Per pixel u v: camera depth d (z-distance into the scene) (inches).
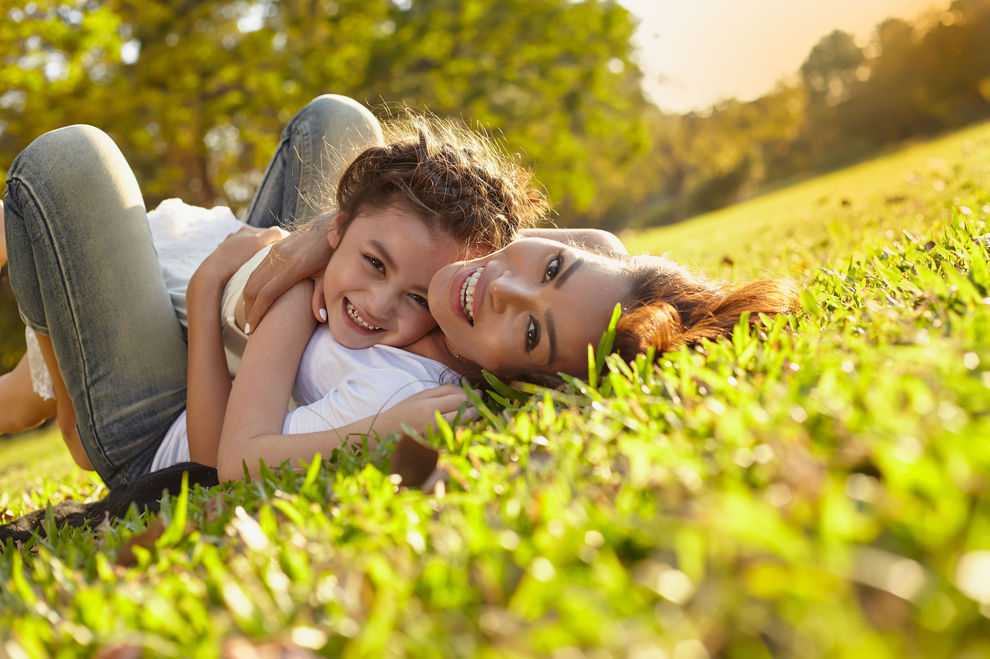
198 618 37.5
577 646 28.9
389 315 93.1
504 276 83.4
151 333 105.7
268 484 65.5
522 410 71.3
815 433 43.1
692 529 33.5
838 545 28.9
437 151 100.0
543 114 757.3
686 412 51.9
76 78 585.9
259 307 95.0
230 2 685.9
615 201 1934.1
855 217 235.6
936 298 66.1
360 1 681.0
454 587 35.4
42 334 111.3
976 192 176.2
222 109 658.2
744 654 26.8
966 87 1937.7
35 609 44.2
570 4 745.6
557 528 38.3
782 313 87.6
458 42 741.9
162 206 129.3
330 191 125.1
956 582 26.1
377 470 59.2
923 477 31.0
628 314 79.8
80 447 121.8
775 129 1993.1
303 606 36.9
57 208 100.3
